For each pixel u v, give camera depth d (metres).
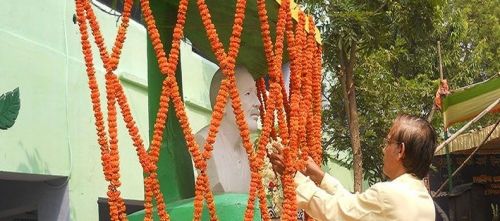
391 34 7.30
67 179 5.88
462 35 11.74
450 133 11.41
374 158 9.84
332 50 6.88
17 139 5.29
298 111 3.33
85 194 6.14
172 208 3.39
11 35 5.34
